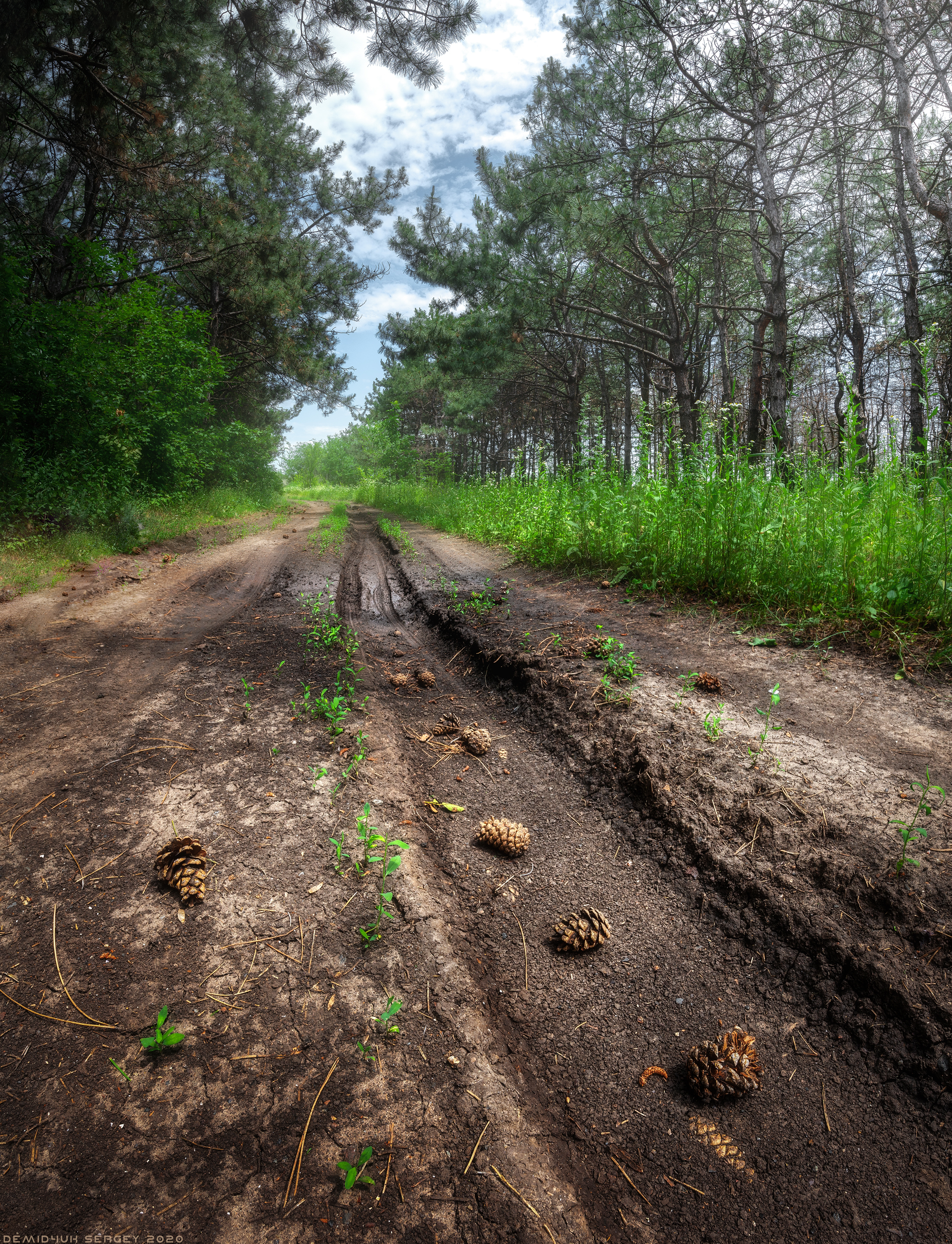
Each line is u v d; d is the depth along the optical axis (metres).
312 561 10.03
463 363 16.66
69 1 8.96
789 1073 1.80
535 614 5.86
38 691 4.20
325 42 8.75
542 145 15.70
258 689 4.32
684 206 16.58
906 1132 1.62
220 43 9.73
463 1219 1.45
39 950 2.14
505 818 3.05
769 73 12.86
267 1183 1.50
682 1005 2.03
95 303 13.22
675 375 16.42
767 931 2.22
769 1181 1.55
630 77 13.91
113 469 11.38
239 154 16.05
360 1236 1.41
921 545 4.36
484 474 35.06
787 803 2.66
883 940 2.04
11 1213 1.42
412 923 2.31
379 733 3.79
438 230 17.77
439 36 7.96
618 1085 1.80
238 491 20.27
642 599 5.98
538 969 2.19
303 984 2.05
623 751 3.29
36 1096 1.68
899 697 3.48
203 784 3.13
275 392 25.06
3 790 3.03
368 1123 1.65
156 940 2.20
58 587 7.25
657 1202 1.51
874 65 12.88
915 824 2.42
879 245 19.30
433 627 6.29
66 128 11.09
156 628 5.76
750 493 5.73
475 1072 1.79
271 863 2.60
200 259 16.09
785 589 5.06
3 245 10.87
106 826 2.78
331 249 21.33
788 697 3.61
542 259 14.75
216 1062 1.79
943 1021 1.79
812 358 23.16
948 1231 1.42
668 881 2.53
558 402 28.59
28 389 10.84
